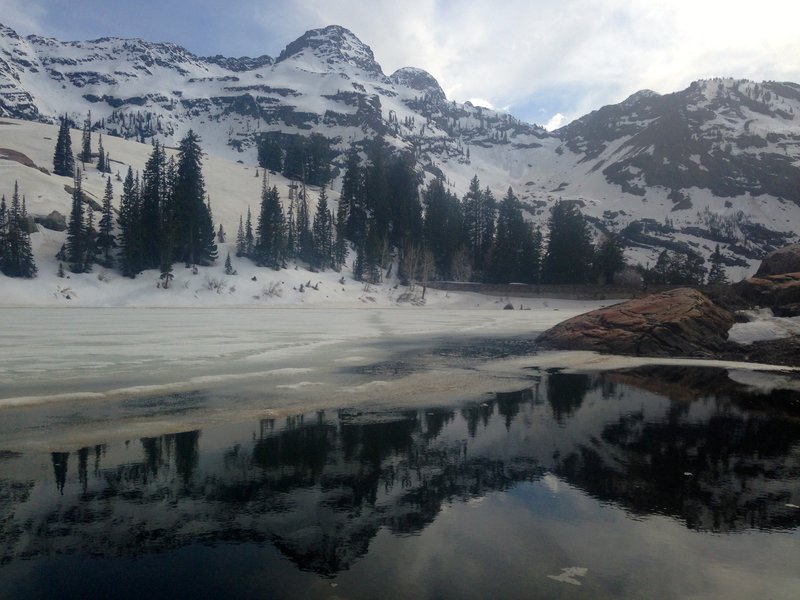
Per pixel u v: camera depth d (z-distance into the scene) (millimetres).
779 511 8422
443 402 16328
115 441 11742
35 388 17266
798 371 23734
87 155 141500
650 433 12992
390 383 19328
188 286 84438
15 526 7586
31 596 5793
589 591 6047
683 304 31375
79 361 23250
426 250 117062
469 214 136000
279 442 11875
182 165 95750
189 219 90625
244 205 137500
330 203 156625
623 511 8391
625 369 23875
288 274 98000
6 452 10883
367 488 9258
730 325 30641
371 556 6832
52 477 9531
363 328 46156
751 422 14156
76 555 6805
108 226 88312
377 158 144000
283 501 8664
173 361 23734
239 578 6273
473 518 8086
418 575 6387
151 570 6438
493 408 15633
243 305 84000
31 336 33219
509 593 5953
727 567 6660
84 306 74562
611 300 101875
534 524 7859
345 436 12438
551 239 117375
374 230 114062
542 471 10219
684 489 9312
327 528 7680
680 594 5988
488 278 119188
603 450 11594
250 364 23297
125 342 30688
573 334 32781
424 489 9266
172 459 10609
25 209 86250
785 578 6410
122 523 7750
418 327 49750
